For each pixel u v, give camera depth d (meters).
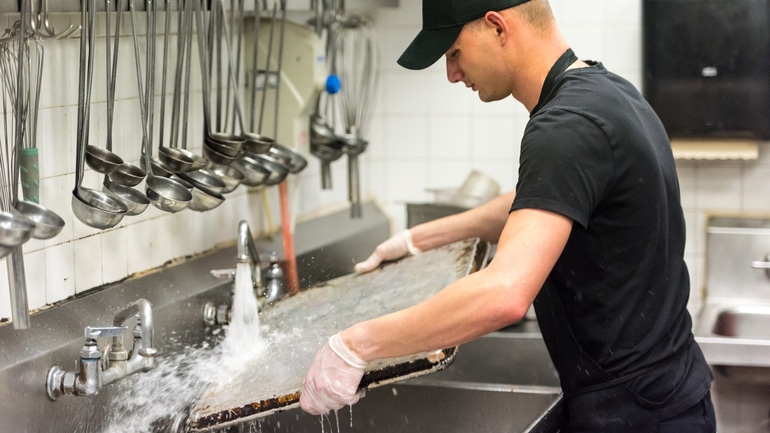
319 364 1.52
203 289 2.15
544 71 1.68
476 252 2.00
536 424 1.75
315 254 2.65
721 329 2.96
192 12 2.02
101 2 1.73
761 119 2.97
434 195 3.16
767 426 3.04
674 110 3.02
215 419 1.56
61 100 1.82
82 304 1.86
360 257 2.89
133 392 1.85
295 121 2.54
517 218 1.48
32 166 1.61
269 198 2.69
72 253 1.88
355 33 3.19
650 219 1.62
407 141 3.33
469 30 1.67
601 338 1.71
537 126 1.54
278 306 2.10
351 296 2.01
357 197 2.89
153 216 2.15
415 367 1.49
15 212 1.48
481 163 3.31
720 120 2.99
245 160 2.21
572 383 1.79
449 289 1.45
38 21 1.57
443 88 3.28
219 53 2.10
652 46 2.99
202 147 2.28
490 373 2.56
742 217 3.17
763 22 2.91
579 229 1.65
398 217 3.36
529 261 1.44
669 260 1.73
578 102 1.58
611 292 1.68
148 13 1.84
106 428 1.78
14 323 1.51
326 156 2.72
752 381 2.88
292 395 1.54
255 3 2.24
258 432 1.95
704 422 1.78
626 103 1.62
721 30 2.94
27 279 1.76
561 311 1.75
